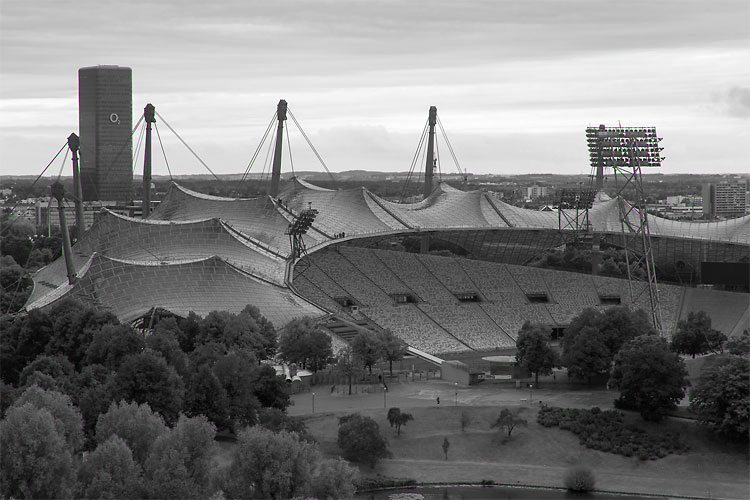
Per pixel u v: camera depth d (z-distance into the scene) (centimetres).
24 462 18000
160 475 18312
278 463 19450
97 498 17775
